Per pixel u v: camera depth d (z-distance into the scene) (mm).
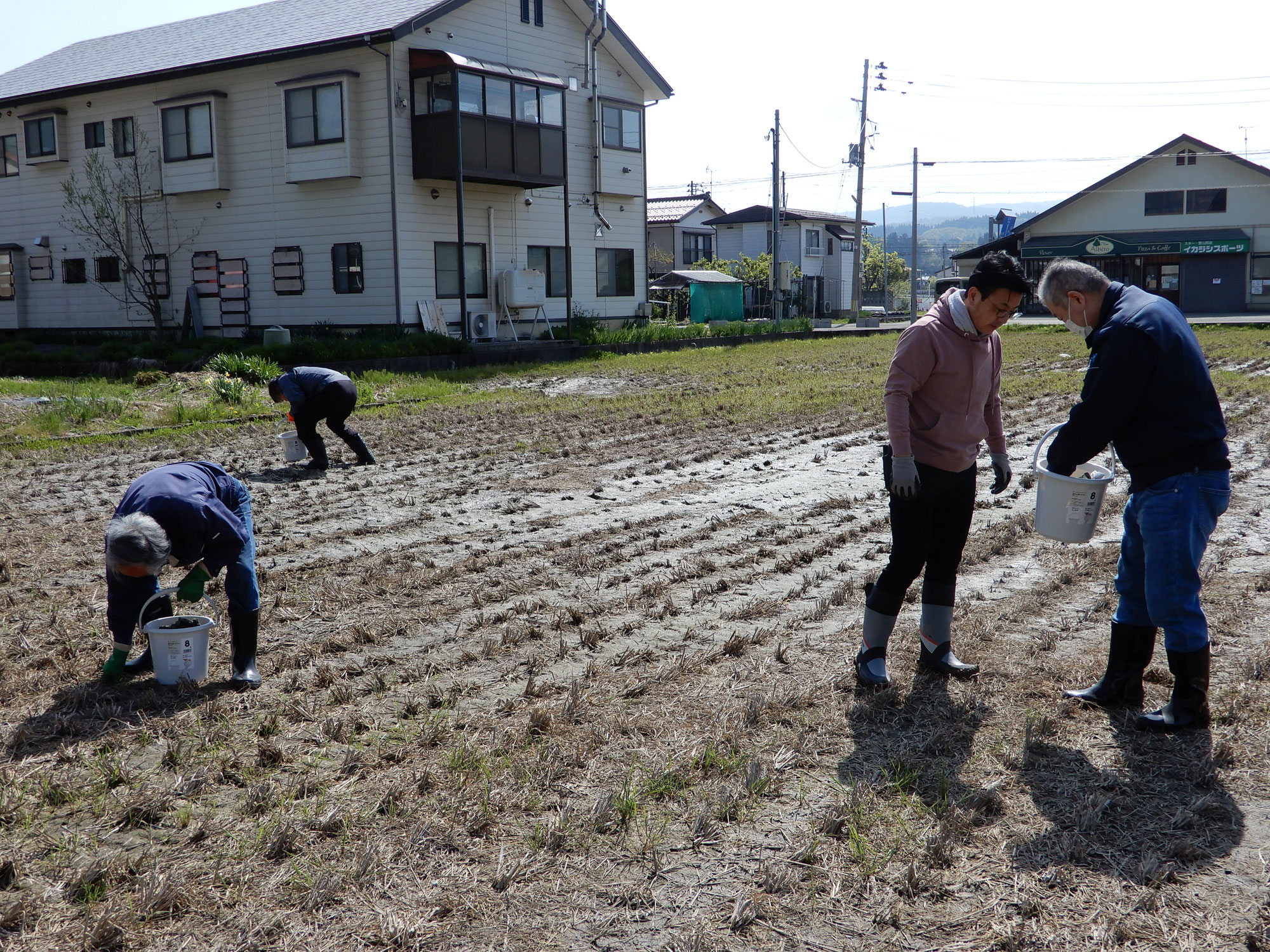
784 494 8234
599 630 4945
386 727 3865
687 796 3297
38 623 5191
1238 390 14211
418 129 21188
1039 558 6141
